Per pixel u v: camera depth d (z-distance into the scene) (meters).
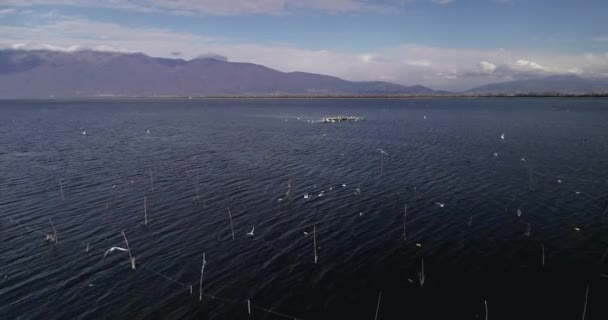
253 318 22.66
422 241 32.19
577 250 29.98
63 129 115.69
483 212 38.28
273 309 23.47
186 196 44.28
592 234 32.62
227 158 67.31
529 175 52.03
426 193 44.59
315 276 27.02
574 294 24.66
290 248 31.14
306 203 41.78
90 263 28.61
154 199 43.19
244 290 25.36
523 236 32.66
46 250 30.56
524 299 24.28
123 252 30.30
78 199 43.12
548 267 27.73
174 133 106.31
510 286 25.66
